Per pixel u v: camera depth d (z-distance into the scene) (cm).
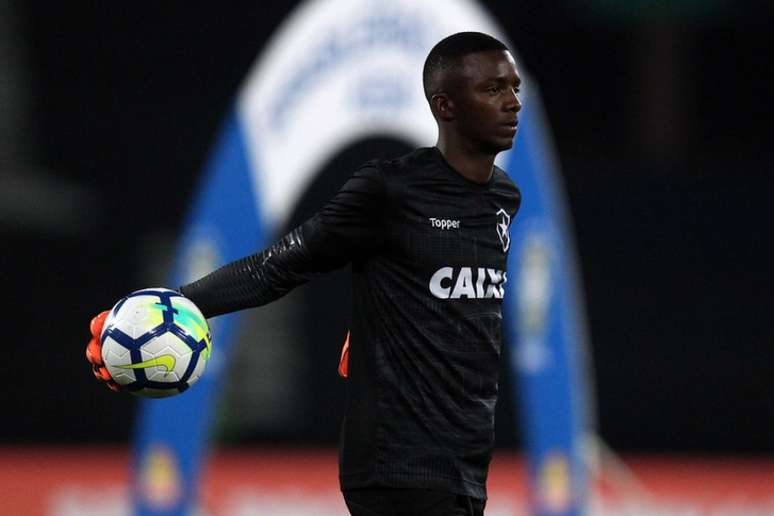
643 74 6412
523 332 2680
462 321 1435
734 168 4638
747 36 6631
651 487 3638
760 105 6638
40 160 4566
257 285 1458
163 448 2758
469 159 1450
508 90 1443
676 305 4300
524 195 2638
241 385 4238
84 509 3456
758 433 4259
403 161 1442
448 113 1445
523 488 3591
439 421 1423
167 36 5375
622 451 4209
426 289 1429
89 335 4253
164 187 4416
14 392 4178
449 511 1425
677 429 4241
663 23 6350
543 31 6612
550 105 6600
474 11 2547
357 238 1430
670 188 4366
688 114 6525
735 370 4275
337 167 4184
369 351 1447
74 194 4409
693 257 4331
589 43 6681
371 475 1433
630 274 4303
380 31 2583
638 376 4250
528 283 2658
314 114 2639
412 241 1426
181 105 4769
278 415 4259
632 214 4341
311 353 4294
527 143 2623
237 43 5391
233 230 2702
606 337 4266
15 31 5234
